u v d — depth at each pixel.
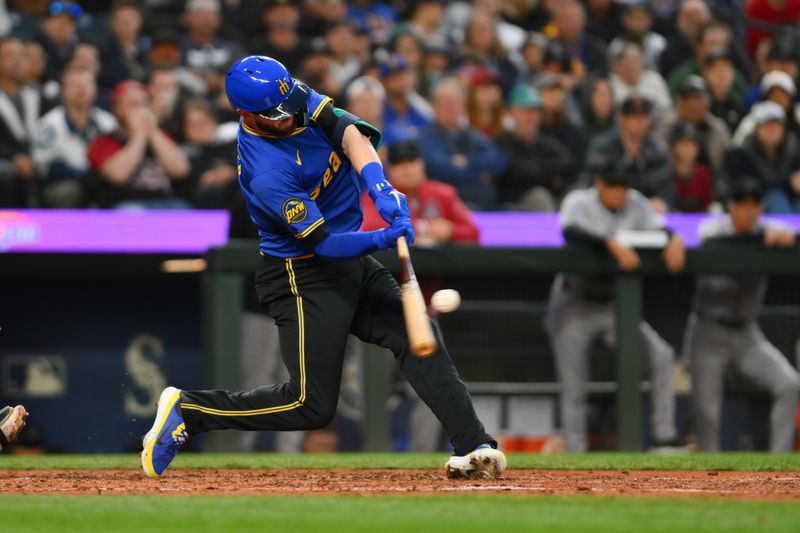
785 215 37.34
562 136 39.09
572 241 31.75
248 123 15.54
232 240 31.12
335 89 38.34
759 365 33.09
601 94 39.88
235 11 40.78
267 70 15.15
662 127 40.22
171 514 12.17
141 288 38.00
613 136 38.03
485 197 36.84
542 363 32.78
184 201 35.72
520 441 32.59
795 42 43.72
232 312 30.48
